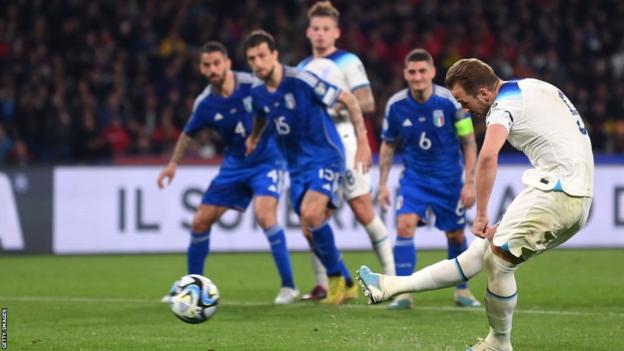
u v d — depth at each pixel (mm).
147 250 47688
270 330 24594
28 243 47062
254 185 30469
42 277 38000
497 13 70875
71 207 47375
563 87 64375
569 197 19094
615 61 69125
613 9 73625
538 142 19359
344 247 47906
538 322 25750
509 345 20031
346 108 27953
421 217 29359
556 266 40719
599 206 49000
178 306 22172
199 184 48000
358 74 31109
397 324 25406
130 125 59188
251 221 48000
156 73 64500
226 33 65438
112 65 63969
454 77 19828
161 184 32094
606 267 40344
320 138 28422
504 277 19484
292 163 29000
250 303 30203
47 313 28141
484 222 18984
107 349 21938
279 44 65500
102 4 67500
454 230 29594
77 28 66125
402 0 71125
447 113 28750
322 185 28344
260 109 28969
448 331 24172
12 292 33375
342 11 71250
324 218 28516
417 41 67500
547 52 66688
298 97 28031
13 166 47000
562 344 22375
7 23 65688
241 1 70625
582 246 48875
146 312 28297
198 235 30828
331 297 29359
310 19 31531
